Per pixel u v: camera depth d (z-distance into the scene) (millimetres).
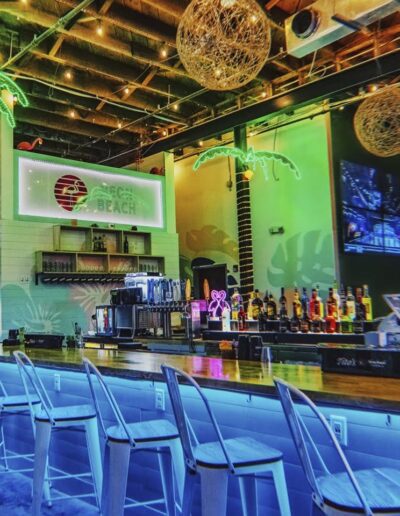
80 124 9055
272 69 7703
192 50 4309
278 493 1923
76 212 8266
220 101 8445
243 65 4473
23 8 5418
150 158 9914
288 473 2127
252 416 2291
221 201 10023
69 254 8062
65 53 6551
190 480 2025
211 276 10016
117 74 7121
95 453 2941
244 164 8656
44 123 8648
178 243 9883
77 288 8148
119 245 8656
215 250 10078
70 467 3461
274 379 1688
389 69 6551
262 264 9242
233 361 2939
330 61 7348
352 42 7070
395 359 2035
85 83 7477
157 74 7535
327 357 2268
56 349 4371
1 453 4145
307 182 8664
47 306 7762
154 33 6039
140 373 2578
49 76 7082
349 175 8586
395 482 1577
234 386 2117
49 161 8031
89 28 6078
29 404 3355
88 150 10680
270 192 9180
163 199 9492
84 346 4879
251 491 2092
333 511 1460
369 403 1658
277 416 2188
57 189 8086
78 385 3441
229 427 2391
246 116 8188
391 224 9406
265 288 9141
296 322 4438
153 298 5164
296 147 8852
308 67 7355
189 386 2604
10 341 5031
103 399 3205
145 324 5348
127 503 2949
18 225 7566
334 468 1943
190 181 10742
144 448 2363
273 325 4590
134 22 5852
